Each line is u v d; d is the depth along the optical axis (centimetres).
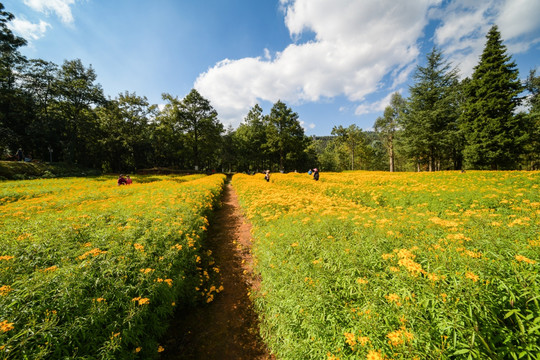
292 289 360
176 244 489
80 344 241
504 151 2425
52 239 439
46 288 279
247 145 5916
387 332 230
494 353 185
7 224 552
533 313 205
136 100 4322
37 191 1180
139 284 333
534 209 589
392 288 275
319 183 1762
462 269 266
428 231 441
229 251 714
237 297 487
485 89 2570
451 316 212
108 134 4075
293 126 5419
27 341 219
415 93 3569
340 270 346
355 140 6019
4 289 263
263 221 809
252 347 359
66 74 3478
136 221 596
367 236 446
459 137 3030
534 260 251
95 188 1436
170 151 5331
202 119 4778
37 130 3089
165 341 367
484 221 437
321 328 271
